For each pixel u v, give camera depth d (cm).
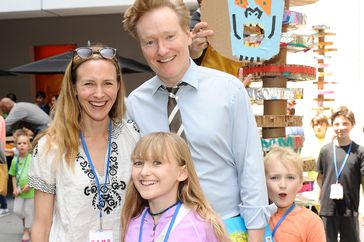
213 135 191
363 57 657
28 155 562
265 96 246
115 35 1270
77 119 197
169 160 183
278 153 240
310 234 234
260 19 225
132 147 205
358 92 658
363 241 495
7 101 891
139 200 196
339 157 444
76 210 190
